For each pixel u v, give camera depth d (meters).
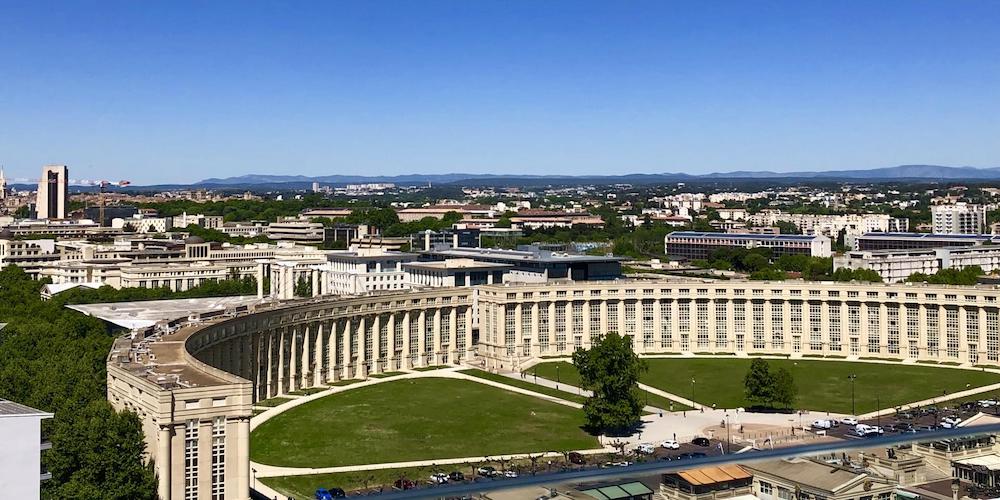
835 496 164.62
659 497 155.12
